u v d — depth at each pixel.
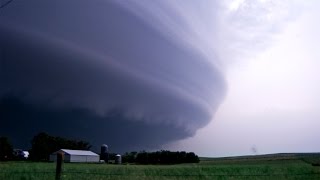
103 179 19.47
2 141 167.62
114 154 199.00
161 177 21.73
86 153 157.50
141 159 176.62
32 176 18.48
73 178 19.02
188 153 173.50
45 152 197.38
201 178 22.22
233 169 47.28
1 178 18.67
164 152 177.00
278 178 22.42
